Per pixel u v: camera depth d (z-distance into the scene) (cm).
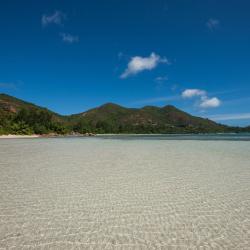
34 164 2025
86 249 648
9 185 1316
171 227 786
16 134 11944
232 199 1075
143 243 682
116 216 878
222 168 1844
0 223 816
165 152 3091
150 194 1152
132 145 4606
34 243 680
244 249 650
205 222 827
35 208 958
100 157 2528
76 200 1057
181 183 1365
